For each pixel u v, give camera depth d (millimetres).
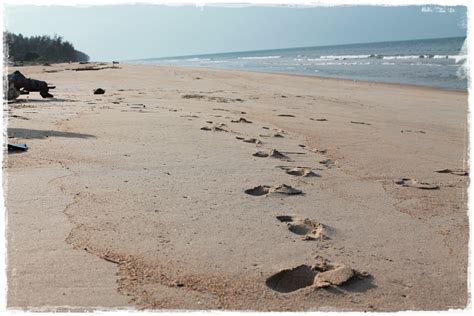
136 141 6055
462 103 13438
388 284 2984
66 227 3439
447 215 4266
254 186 4676
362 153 6531
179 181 4645
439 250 3520
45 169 4680
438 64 34250
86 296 2646
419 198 4711
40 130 6367
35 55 64125
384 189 4949
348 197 4617
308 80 21359
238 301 2695
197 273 2957
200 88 15211
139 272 2922
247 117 8820
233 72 25906
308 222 3883
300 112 10234
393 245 3568
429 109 12094
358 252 3408
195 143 6172
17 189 4113
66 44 78188
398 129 8766
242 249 3311
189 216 3816
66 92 12492
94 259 3027
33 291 2664
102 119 7453
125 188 4320
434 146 7285
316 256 3281
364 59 52969
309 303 2721
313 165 5680
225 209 4023
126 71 23969
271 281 2955
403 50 72562
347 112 10867
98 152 5406
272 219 3887
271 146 6418
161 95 12172
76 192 4125
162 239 3379
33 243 3188
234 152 5879
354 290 2887
